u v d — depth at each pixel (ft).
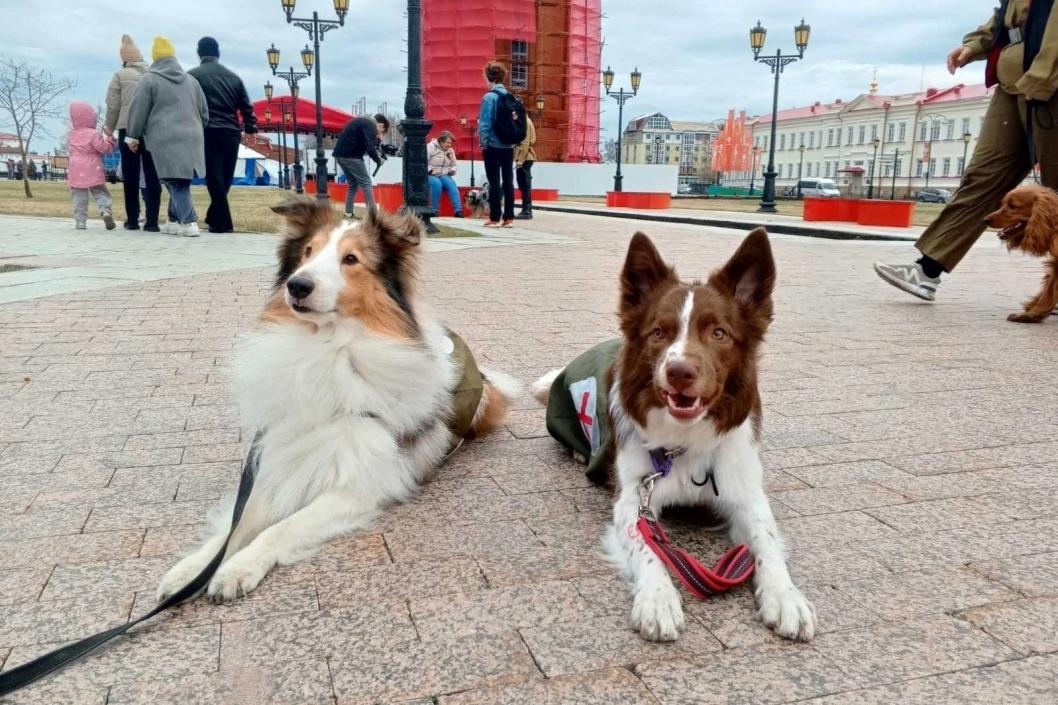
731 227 74.90
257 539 9.34
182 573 8.70
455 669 7.30
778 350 21.30
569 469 12.82
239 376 11.71
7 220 57.36
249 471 10.96
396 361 11.45
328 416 11.08
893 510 11.11
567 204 121.60
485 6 160.56
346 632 7.92
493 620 8.16
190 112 43.98
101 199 49.29
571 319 25.08
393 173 140.97
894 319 25.99
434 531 10.38
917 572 9.30
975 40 25.57
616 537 9.62
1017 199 24.98
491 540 10.12
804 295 31.17
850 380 18.19
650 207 109.81
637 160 526.57
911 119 371.15
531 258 41.96
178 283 29.63
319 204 12.65
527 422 15.38
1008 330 24.17
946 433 14.48
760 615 8.29
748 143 398.01
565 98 171.53
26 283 28.89
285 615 8.25
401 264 12.29
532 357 20.17
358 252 11.49
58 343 19.97
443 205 80.69
